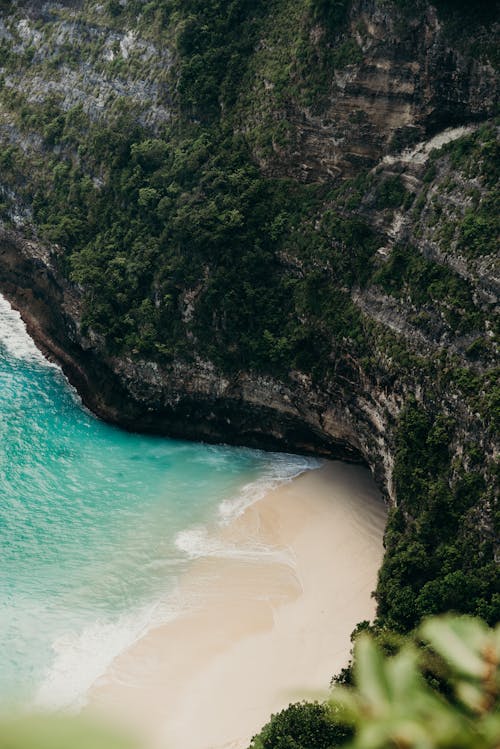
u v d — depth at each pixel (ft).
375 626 154.40
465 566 157.38
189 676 157.38
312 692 26.37
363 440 204.13
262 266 219.82
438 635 22.25
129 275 238.07
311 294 209.97
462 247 177.99
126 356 233.35
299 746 124.57
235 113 233.14
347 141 207.21
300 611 171.22
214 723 147.43
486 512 157.17
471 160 183.73
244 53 236.43
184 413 232.73
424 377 178.70
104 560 188.34
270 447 226.58
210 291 220.23
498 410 159.43
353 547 188.96
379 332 191.83
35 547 192.34
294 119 217.56
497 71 181.68
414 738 20.15
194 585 180.14
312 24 214.07
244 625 168.35
